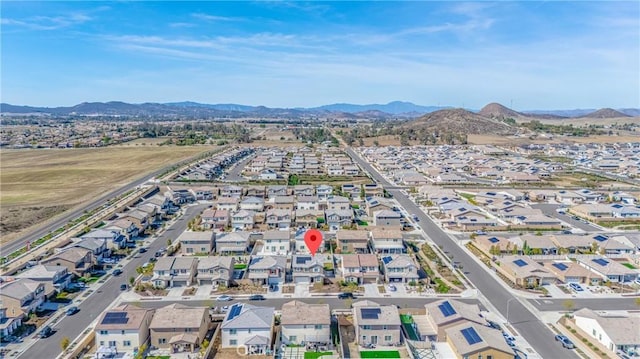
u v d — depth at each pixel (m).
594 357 53.94
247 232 99.88
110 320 56.97
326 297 71.38
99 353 54.81
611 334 54.28
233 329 56.59
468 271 81.75
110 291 73.38
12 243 95.56
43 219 114.94
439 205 127.88
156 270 75.44
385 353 55.62
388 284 76.38
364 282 77.12
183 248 91.75
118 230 97.38
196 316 58.81
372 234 94.25
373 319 57.97
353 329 61.41
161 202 125.69
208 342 57.72
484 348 52.31
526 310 66.44
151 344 57.34
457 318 58.53
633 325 55.84
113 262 86.31
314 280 77.19
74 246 84.19
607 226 113.12
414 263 78.62
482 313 65.31
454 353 55.25
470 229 108.38
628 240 93.31
